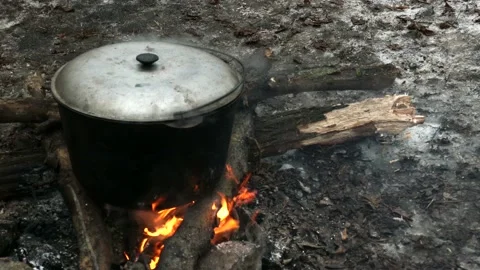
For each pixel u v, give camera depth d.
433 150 1.84
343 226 1.57
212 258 1.31
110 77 1.24
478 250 1.51
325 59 2.35
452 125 1.97
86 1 2.76
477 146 1.87
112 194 1.30
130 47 1.37
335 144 1.80
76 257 1.44
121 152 1.23
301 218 1.58
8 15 2.61
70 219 1.53
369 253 1.49
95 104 1.20
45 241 1.48
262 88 1.72
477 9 2.76
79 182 1.36
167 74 1.25
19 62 2.25
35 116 1.62
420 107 2.06
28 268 1.31
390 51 2.42
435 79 2.22
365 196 1.66
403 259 1.48
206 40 2.47
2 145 1.76
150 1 2.79
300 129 1.73
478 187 1.70
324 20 2.65
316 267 1.45
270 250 1.48
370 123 1.76
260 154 1.62
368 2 2.84
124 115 1.18
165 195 1.29
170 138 1.21
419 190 1.69
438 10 2.77
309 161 1.78
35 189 1.58
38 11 2.66
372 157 1.80
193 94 1.22
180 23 2.61
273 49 2.41
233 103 1.27
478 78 2.23
